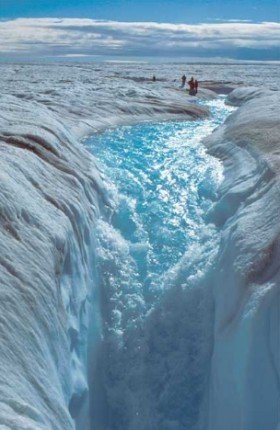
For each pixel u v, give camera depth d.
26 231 6.45
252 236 7.23
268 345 5.86
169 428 6.45
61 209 7.75
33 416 4.34
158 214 9.81
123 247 8.61
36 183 7.87
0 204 6.35
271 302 6.06
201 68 96.44
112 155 13.38
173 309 7.60
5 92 24.23
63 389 5.53
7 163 7.67
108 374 6.94
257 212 7.84
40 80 40.44
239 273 6.71
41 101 20.73
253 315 5.96
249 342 5.84
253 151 11.01
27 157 8.52
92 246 8.15
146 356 7.19
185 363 7.04
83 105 20.47
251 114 15.29
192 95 33.47
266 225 7.31
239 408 5.65
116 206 9.98
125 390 6.81
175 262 8.37
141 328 7.44
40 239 6.53
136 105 22.33
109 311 7.61
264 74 68.00
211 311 7.34
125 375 6.95
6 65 105.38
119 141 15.48
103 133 16.77
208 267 7.79
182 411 6.59
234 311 6.45
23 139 9.64
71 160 10.20
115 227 9.38
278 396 5.55
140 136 16.70
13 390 4.49
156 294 7.81
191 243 8.79
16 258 5.90
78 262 7.32
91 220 8.62
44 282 6.01
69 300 6.54
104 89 28.83
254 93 27.78
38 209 7.08
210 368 6.61
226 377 6.02
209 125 20.55
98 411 6.41
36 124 11.16
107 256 8.31
